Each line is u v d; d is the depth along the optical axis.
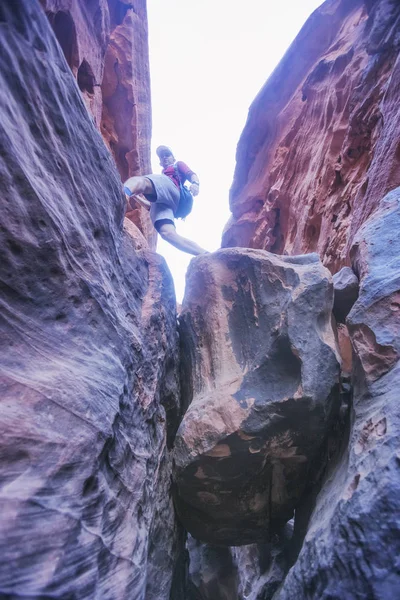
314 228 8.77
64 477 1.84
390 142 5.35
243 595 6.66
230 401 3.43
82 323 2.59
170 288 4.81
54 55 2.39
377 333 2.99
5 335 1.96
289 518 4.08
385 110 5.90
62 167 2.51
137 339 3.43
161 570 3.48
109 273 3.23
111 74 10.32
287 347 3.43
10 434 1.66
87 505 1.97
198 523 4.11
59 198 2.43
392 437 2.30
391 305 3.07
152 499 3.27
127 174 10.84
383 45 6.98
